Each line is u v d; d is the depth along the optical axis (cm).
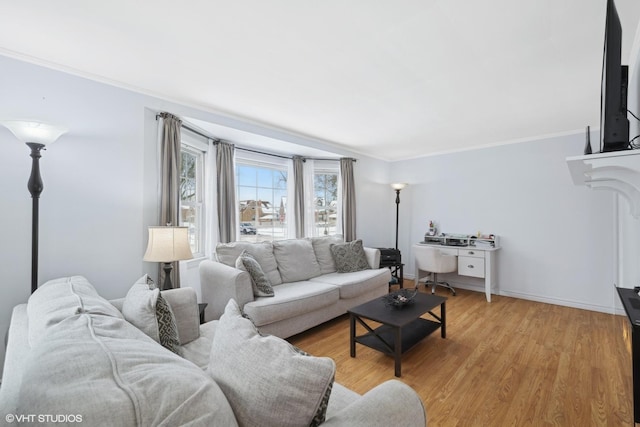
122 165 254
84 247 235
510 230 428
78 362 67
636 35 181
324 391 82
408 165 543
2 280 203
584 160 147
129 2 156
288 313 264
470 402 187
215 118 318
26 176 211
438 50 200
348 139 429
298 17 166
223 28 177
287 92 269
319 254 390
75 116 230
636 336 137
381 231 555
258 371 81
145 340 97
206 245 361
